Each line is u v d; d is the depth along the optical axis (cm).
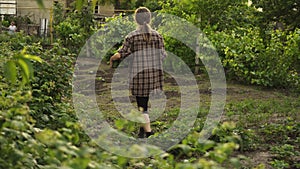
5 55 912
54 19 2555
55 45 912
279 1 1152
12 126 367
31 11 2994
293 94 1297
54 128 641
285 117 980
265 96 1273
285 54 1403
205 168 320
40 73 804
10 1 2964
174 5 1777
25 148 368
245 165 668
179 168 326
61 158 324
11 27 2312
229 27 1709
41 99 689
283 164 669
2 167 343
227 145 323
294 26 1220
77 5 335
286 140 790
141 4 2538
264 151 743
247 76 1459
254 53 1440
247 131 780
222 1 1656
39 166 368
